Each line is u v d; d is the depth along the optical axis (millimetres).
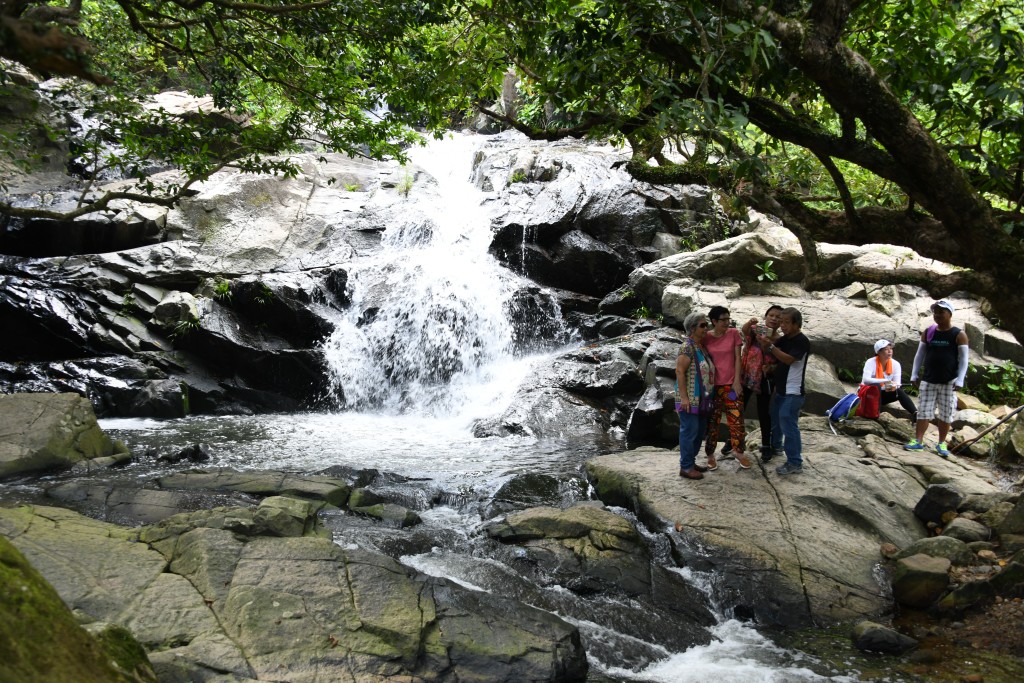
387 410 13867
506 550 7324
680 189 16797
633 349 13070
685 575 7340
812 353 12398
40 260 14227
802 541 7602
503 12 8461
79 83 12531
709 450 8945
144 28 9195
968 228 6199
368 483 8945
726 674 5832
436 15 9203
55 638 2814
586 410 12359
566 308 15516
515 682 5250
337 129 10852
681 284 13828
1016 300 6230
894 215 6875
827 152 6555
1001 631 6406
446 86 9422
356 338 14250
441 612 5664
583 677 5586
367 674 4891
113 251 15000
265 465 9836
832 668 5973
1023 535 7609
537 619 5902
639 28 6441
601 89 6738
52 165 17062
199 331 13391
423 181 18609
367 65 10477
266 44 10430
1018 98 6305
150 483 8086
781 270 13812
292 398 13695
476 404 13289
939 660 6082
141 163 10219
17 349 13062
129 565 5520
